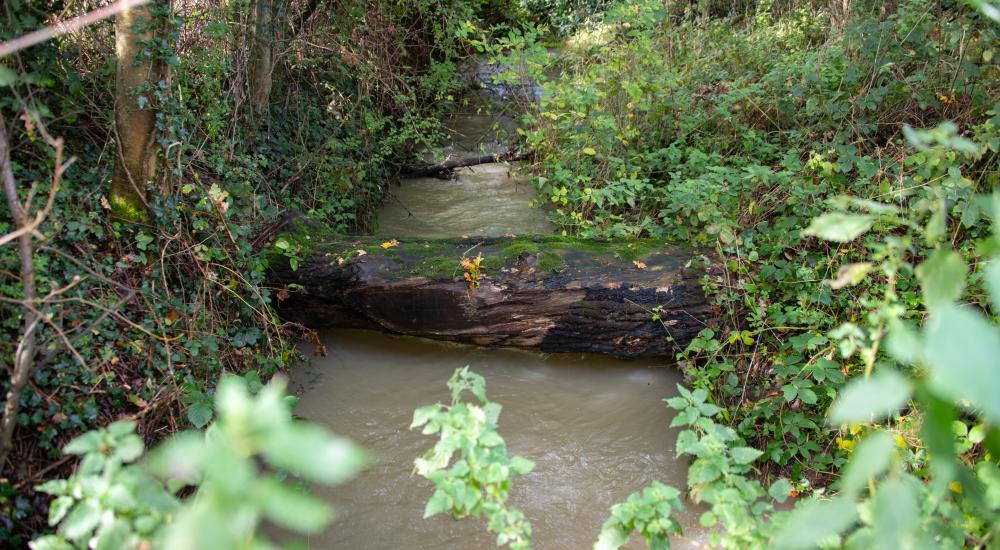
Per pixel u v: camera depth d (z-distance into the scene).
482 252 4.16
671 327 3.98
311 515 0.83
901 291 3.49
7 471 2.46
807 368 3.33
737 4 9.09
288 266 4.11
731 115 5.58
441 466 2.00
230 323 3.75
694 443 2.24
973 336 0.76
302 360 4.07
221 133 4.48
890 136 4.84
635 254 4.11
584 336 4.08
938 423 0.87
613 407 3.85
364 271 4.06
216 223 3.72
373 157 6.21
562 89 5.98
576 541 2.98
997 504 1.79
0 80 1.77
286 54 5.58
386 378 4.05
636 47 6.06
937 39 5.12
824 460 3.15
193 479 1.70
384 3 6.78
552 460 3.46
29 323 2.31
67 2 3.34
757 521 2.06
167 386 3.06
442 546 2.92
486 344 4.23
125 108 3.20
